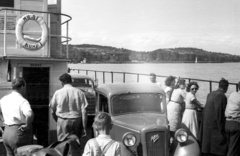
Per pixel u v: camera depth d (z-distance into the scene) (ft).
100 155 8.68
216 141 18.01
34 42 22.03
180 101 18.70
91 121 31.09
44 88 21.95
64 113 16.12
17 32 21.52
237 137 17.06
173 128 18.37
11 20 22.50
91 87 33.81
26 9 22.91
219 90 18.22
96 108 19.47
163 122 16.33
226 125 17.30
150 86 18.75
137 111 17.84
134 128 15.40
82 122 16.57
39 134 21.52
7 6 22.52
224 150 17.90
